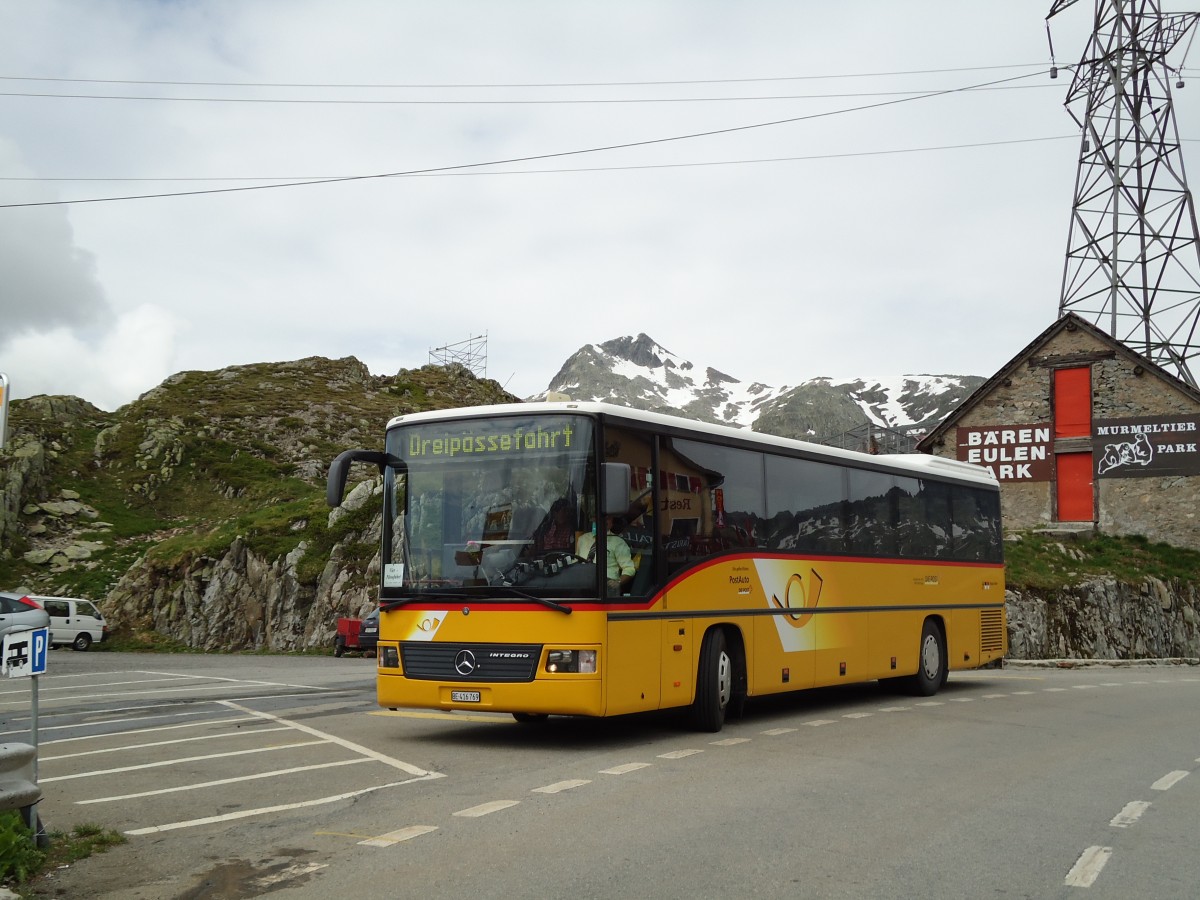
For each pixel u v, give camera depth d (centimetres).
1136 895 611
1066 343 4828
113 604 4909
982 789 927
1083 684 2158
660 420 1259
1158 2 4884
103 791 922
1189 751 1183
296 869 647
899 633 1736
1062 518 4769
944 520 1922
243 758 1100
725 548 1343
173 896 593
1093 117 5038
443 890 598
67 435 7500
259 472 7419
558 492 1154
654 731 1318
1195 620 4156
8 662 757
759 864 661
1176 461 4559
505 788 916
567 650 1115
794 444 1523
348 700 1761
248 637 4588
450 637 1164
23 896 590
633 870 643
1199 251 4797
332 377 10506
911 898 594
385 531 1236
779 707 1628
